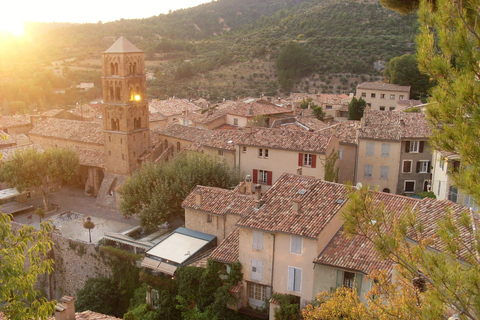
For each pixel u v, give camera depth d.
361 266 36.34
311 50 196.50
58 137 91.56
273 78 195.62
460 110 16.97
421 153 67.81
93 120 119.50
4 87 194.62
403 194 68.69
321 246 38.94
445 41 17.31
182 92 190.75
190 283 45.75
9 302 23.06
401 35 195.12
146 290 50.94
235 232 47.09
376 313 22.73
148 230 62.66
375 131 69.25
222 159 68.69
